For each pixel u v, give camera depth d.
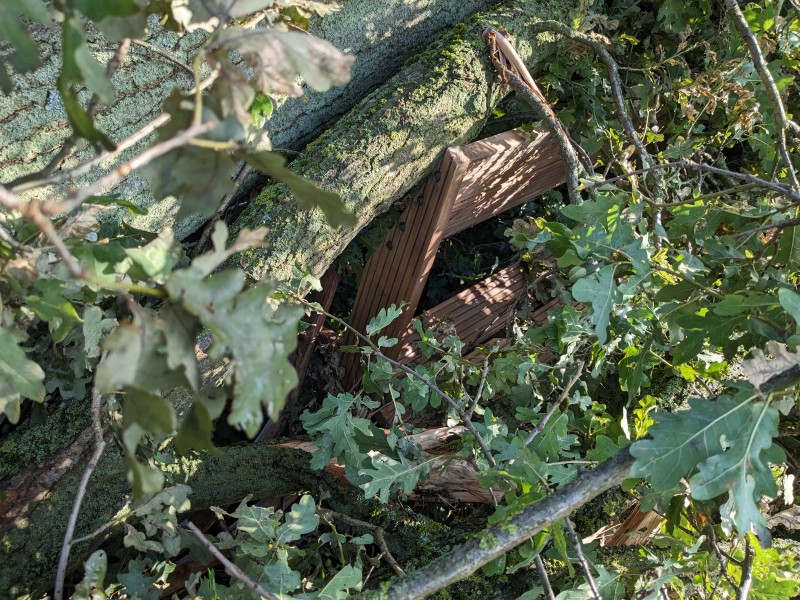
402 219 2.32
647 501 1.55
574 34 2.41
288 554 1.56
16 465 1.58
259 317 0.82
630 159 2.76
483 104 2.26
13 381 1.02
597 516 1.98
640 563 1.90
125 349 0.82
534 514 1.19
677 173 2.46
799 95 2.66
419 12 2.35
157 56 1.82
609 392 2.33
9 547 1.49
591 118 2.57
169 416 0.82
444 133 2.18
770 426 1.13
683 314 1.61
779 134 1.98
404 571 1.87
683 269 1.68
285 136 2.26
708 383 2.26
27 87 1.62
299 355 2.48
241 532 1.64
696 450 1.12
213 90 0.94
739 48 2.44
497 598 1.74
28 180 0.89
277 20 1.26
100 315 1.23
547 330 1.88
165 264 0.99
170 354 0.81
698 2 2.67
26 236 1.10
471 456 1.78
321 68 0.91
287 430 2.50
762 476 1.11
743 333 1.71
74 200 0.73
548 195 3.07
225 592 1.41
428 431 2.12
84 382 1.58
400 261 2.36
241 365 0.80
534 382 2.06
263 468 2.03
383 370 1.94
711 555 1.75
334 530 1.79
